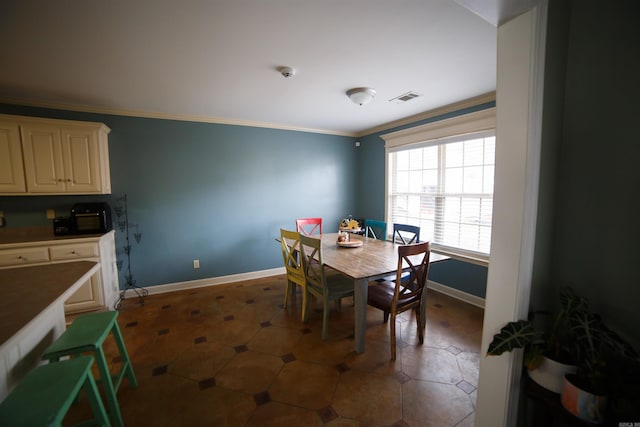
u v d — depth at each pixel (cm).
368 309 303
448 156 328
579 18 113
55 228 279
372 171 448
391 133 394
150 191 339
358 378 189
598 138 109
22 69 209
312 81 239
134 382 181
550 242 123
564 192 121
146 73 220
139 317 282
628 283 104
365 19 153
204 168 366
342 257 252
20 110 281
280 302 321
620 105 103
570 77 117
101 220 292
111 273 306
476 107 289
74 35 164
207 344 232
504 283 113
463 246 317
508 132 108
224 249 386
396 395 174
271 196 412
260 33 166
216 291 356
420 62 206
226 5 139
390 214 420
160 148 341
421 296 232
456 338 240
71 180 280
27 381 103
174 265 358
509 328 108
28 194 268
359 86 251
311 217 446
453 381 187
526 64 101
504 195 111
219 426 152
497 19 106
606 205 109
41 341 141
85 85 243
